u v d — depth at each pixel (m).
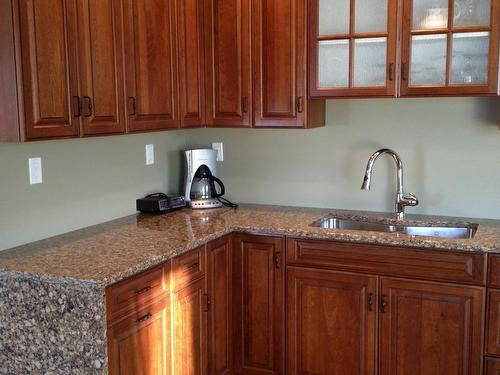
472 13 2.77
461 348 2.65
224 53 3.28
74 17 2.37
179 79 3.12
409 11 2.87
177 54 3.09
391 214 3.30
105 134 2.57
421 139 3.25
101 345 2.11
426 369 2.73
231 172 3.73
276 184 3.63
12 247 2.55
